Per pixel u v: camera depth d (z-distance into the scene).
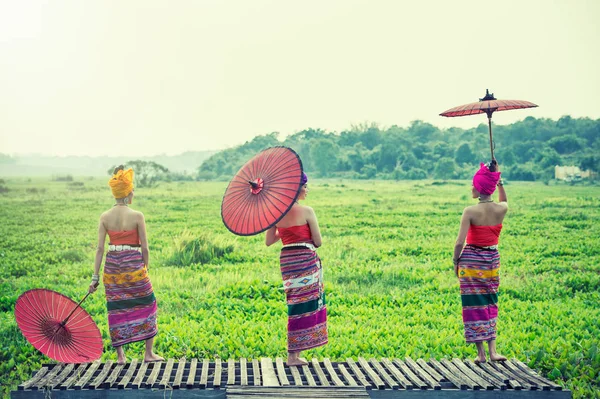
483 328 6.97
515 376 6.46
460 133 129.75
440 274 13.40
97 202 37.25
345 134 136.75
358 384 6.16
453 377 6.34
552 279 13.06
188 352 8.13
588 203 31.66
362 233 21.14
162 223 24.56
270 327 9.32
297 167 6.58
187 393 6.05
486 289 7.02
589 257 15.77
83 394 5.94
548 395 6.12
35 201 37.88
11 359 7.94
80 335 6.74
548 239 18.92
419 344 8.48
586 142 101.31
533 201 32.94
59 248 18.08
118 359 7.03
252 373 6.68
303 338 6.79
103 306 10.60
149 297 7.12
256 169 6.84
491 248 7.05
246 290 11.70
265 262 15.33
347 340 8.64
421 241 18.53
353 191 47.53
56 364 6.71
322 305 6.93
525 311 10.38
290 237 6.84
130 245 7.09
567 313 10.25
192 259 15.47
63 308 6.72
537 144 102.31
